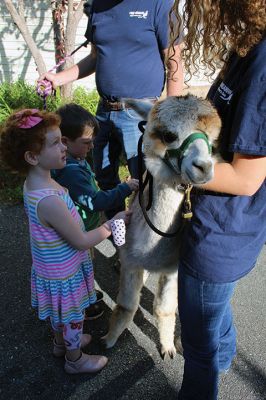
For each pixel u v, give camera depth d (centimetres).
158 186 182
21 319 275
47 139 182
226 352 228
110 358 248
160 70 297
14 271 319
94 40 295
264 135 132
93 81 769
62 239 198
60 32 611
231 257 158
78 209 237
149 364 245
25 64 784
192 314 174
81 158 235
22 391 226
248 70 133
